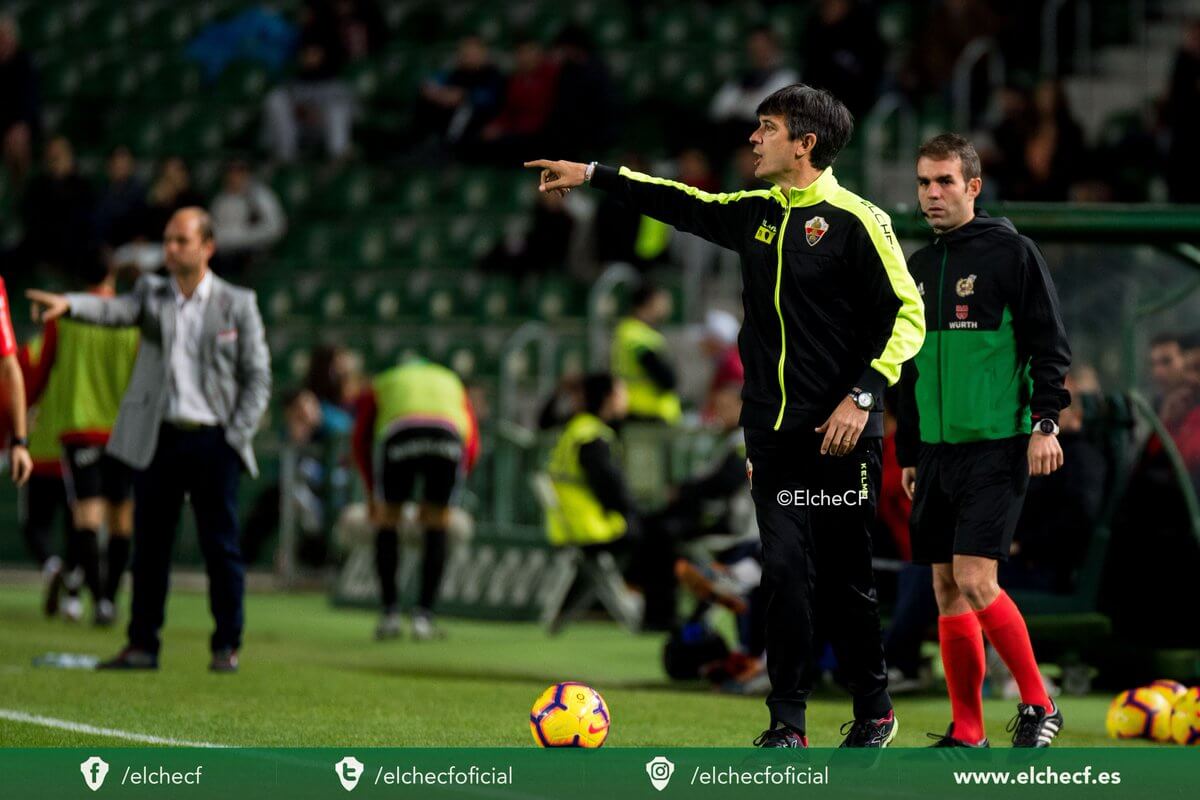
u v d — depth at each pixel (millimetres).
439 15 81250
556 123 68250
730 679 31891
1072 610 31031
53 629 40562
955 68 63375
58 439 41062
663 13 76312
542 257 64500
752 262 20703
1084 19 65938
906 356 20000
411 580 48062
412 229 70812
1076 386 33844
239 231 69188
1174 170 56781
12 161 77688
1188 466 31422
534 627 44875
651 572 41344
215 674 31672
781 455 20562
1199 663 30984
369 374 64625
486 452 48375
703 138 65875
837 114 20578
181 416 31188
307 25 76062
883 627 32438
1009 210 30031
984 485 21969
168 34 86562
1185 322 42969
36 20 88500
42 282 70750
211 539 31781
